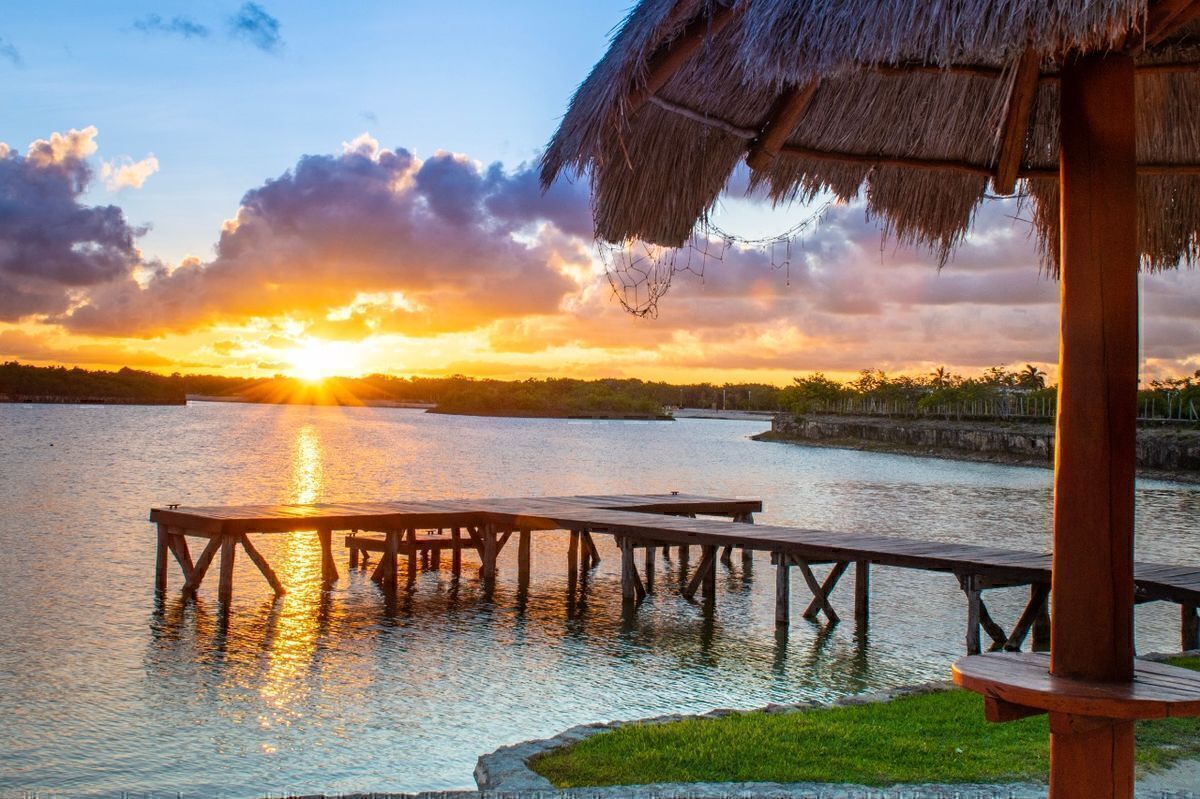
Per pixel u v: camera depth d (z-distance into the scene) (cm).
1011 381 13425
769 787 634
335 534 2911
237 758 1073
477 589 2139
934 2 296
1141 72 423
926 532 3419
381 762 1061
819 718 831
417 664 1495
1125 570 319
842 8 311
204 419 16475
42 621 1750
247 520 1944
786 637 1703
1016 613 1906
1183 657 1037
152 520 2025
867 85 438
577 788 634
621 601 2036
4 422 12356
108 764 1052
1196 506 4719
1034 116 468
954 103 452
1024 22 285
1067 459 324
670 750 725
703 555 2059
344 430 13400
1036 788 634
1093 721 307
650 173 417
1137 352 319
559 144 383
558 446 9938
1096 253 319
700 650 1608
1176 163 462
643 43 343
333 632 1709
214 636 1664
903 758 705
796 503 4478
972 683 328
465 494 4550
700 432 17000
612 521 2044
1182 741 726
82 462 6016
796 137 446
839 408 15050
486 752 1093
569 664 1506
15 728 1170
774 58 324
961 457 9331
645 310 427
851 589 2178
